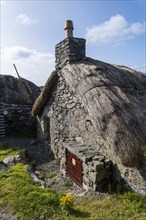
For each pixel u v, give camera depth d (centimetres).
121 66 951
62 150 845
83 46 869
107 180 570
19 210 464
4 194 526
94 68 736
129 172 521
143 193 488
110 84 658
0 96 1438
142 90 736
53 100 949
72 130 794
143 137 489
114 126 509
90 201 518
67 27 868
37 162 897
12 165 740
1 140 1217
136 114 548
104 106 565
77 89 693
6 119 1359
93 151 641
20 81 1611
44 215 444
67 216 441
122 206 476
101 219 430
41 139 1129
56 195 514
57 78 908
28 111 1435
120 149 466
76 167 662
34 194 511
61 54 880
